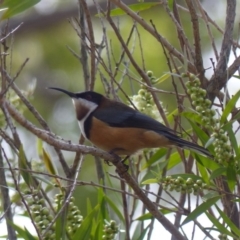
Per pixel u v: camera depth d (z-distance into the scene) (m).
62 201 9.20
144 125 10.68
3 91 7.67
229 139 8.98
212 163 9.17
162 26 17.89
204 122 8.62
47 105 17.91
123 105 11.24
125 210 9.48
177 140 9.90
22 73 18.64
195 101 8.66
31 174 9.18
